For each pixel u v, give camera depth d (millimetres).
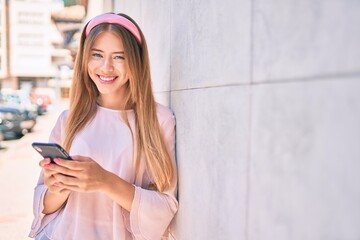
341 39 575
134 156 1621
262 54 833
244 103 934
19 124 11508
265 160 823
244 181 938
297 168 694
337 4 584
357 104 541
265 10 817
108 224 1562
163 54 1986
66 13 9836
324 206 616
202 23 1277
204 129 1265
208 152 1228
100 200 1557
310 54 654
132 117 1681
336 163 585
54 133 1792
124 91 1688
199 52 1315
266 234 820
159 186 1601
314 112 643
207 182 1237
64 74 26844
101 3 6207
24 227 3680
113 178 1464
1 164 7234
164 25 1947
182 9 1555
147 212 1539
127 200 1514
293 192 709
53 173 1379
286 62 732
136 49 1635
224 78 1072
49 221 1632
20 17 37344
